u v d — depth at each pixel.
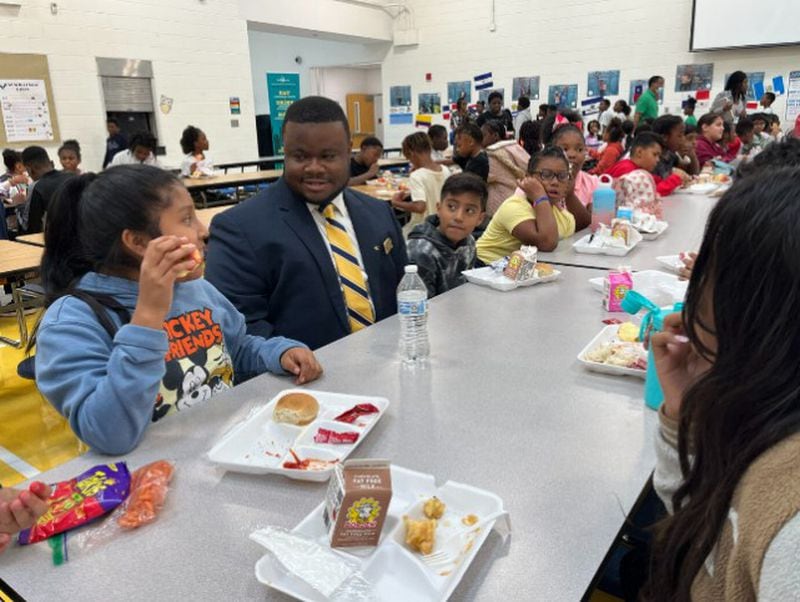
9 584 0.70
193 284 1.30
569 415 1.07
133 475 0.89
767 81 7.54
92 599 0.68
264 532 0.74
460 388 1.19
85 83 6.52
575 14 8.66
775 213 0.48
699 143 5.60
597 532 0.77
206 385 1.26
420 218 4.14
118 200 1.10
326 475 0.88
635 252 2.37
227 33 7.79
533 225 2.43
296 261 1.63
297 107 1.60
